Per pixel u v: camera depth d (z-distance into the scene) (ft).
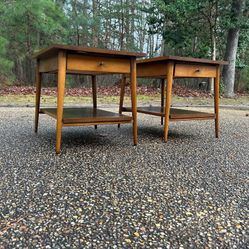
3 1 20.86
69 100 15.79
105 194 3.71
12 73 23.76
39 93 7.35
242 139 7.30
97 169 4.67
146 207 3.39
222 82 22.45
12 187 3.84
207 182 4.24
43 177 4.24
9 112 11.18
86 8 26.86
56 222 3.01
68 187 3.90
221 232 2.91
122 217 3.14
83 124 5.80
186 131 8.32
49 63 6.19
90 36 26.99
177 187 4.01
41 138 6.80
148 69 7.41
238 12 20.65
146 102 15.89
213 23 21.80
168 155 5.64
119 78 26.58
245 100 19.75
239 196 3.76
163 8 20.59
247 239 2.80
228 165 5.08
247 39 23.63
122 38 27.89
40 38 23.63
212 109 14.32
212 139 7.25
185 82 27.35
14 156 5.25
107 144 6.45
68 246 2.61
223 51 24.36
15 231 2.82
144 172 4.59
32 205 3.35
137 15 27.63
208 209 3.38
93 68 5.64
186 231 2.91
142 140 6.97
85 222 3.02
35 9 20.49
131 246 2.64
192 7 19.42
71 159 5.17
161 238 2.77
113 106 13.73
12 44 22.94
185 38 22.80
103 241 2.70
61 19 23.63
